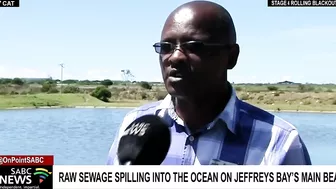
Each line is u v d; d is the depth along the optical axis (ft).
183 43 6.88
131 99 178.40
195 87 7.04
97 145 84.99
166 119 8.00
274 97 154.30
